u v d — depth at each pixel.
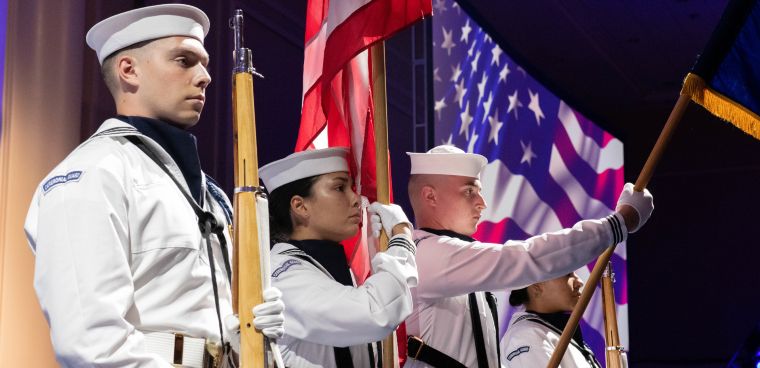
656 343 12.53
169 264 2.77
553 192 9.33
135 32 3.00
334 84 3.97
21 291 4.89
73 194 2.64
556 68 11.91
